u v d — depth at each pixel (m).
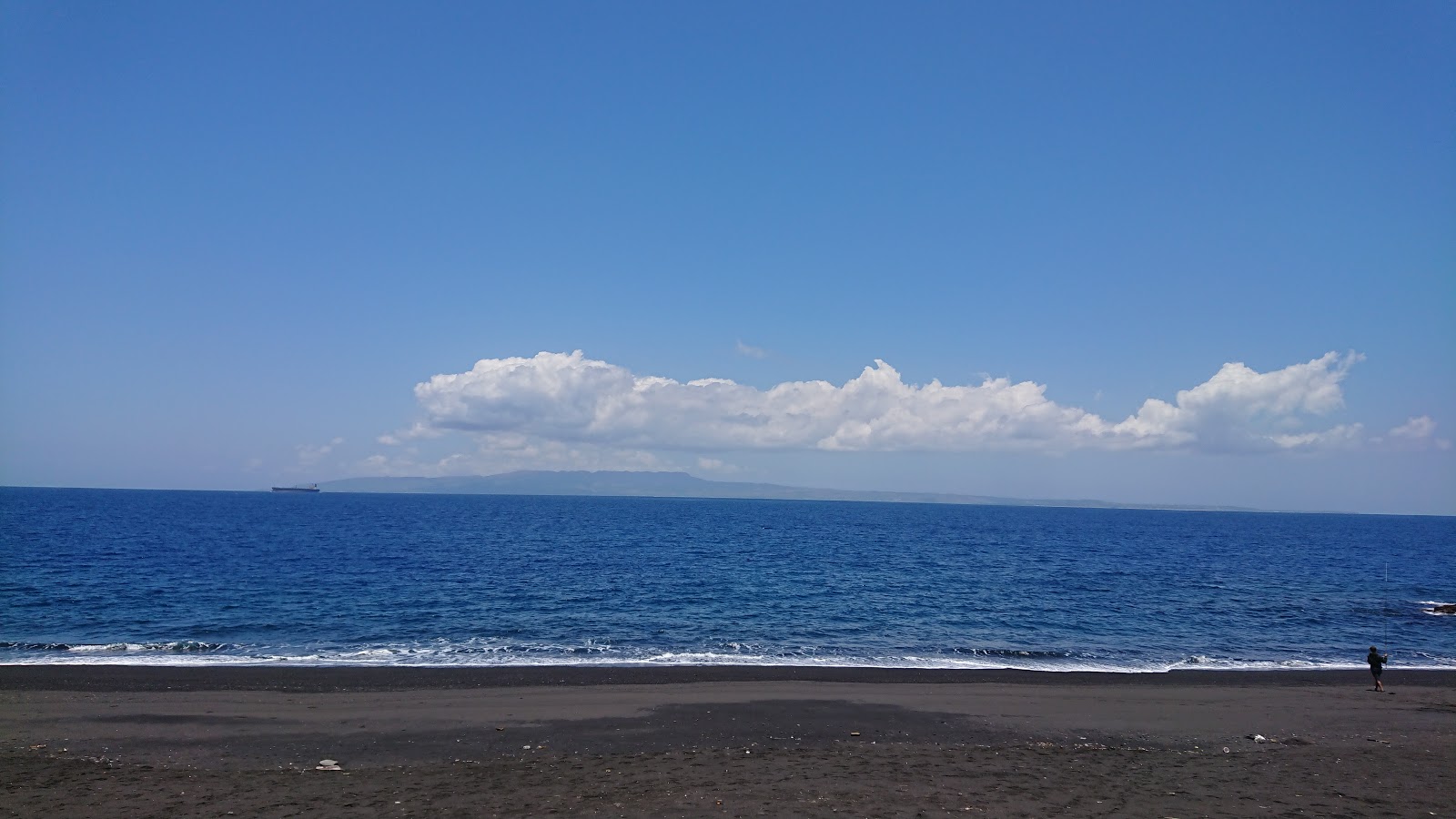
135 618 36.50
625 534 108.25
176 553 65.56
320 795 13.66
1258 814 12.95
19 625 34.66
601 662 28.92
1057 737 19.66
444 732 19.19
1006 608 45.06
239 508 187.50
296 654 29.66
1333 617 44.81
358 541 85.62
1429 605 50.56
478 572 56.78
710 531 119.00
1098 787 14.44
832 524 152.88
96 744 17.62
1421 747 18.47
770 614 41.28
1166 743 19.28
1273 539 134.38
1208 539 129.50
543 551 76.19
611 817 12.38
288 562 60.59
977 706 22.56
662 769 15.61
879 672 27.80
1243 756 17.28
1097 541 115.19
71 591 43.91
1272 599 51.72
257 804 13.12
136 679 24.53
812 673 27.17
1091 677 27.78
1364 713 22.66
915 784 14.38
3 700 21.38
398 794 13.72
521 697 22.72
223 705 21.33
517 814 12.58
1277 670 30.12
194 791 13.92
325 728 19.33
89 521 108.75
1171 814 12.94
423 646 31.67
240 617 37.25
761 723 20.44
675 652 31.47
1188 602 48.97
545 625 36.84
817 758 16.55
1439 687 27.00
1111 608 45.97
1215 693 24.89
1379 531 190.50
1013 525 170.12
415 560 65.00
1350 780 15.17
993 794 13.85
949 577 59.84
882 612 42.91
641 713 21.19
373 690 23.52
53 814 12.52
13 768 15.28
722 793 13.74
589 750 17.88
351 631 34.66
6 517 115.19
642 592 48.19
